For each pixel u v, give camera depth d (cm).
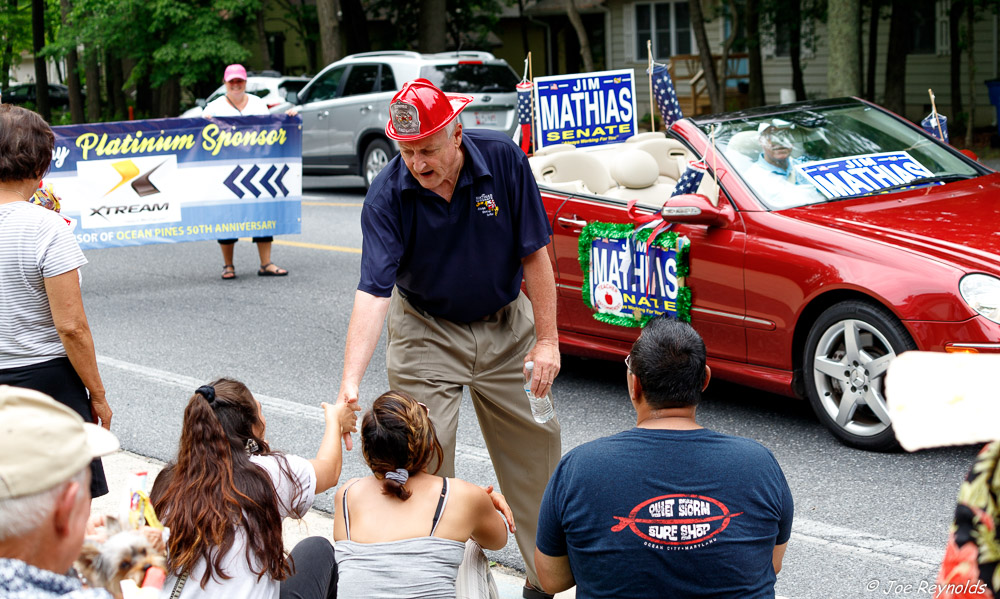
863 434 515
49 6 3453
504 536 347
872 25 1988
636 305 607
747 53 2472
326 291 948
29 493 173
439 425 379
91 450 188
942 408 170
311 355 751
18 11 3603
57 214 354
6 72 3888
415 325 388
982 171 627
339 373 708
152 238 973
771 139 608
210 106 1006
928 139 648
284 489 304
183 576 275
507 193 371
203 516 273
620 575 252
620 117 813
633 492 252
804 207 562
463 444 573
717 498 251
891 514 446
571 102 793
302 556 318
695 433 260
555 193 656
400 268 379
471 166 364
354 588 305
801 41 2417
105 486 383
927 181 602
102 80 3962
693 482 252
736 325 562
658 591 251
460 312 383
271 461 304
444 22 2273
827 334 523
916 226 521
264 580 284
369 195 371
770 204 564
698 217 561
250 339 798
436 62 1448
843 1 1416
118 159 952
